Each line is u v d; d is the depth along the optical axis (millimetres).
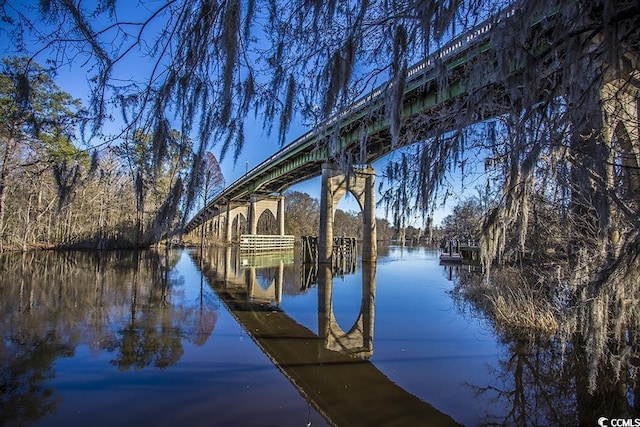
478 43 2039
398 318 8719
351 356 5953
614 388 4230
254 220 40844
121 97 1923
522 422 3828
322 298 11547
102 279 13516
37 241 27281
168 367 5168
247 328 7598
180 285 13109
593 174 1794
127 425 3598
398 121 1803
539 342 6461
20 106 1891
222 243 50469
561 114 1910
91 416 3754
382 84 2264
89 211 27953
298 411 4004
